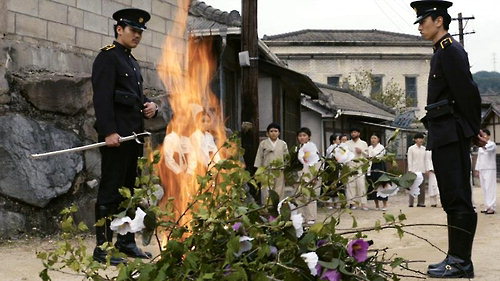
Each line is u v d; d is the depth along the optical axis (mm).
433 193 15188
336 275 2859
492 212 13234
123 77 5660
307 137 10109
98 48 9719
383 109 28906
